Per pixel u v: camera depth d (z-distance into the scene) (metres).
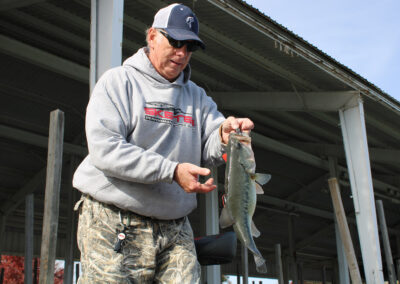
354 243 26.59
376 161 17.36
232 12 8.74
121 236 2.11
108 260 2.10
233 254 2.54
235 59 11.47
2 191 17.14
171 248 2.26
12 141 14.30
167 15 2.26
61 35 10.64
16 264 24.38
